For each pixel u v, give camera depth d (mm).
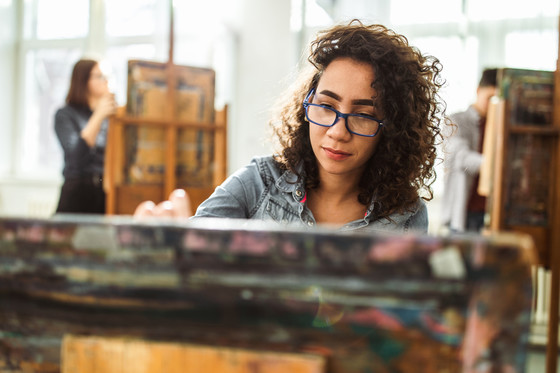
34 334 421
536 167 2309
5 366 429
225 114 2883
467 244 344
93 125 2654
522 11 3873
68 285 406
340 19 1095
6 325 425
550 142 2299
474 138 2877
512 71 2318
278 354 376
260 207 1034
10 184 4992
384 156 1008
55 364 419
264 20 4461
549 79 2318
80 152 2740
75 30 5109
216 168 2879
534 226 2309
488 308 344
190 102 2822
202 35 4629
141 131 2709
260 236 368
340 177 1010
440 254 346
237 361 380
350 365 370
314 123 946
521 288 340
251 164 1078
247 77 4516
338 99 923
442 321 353
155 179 2742
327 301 367
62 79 5180
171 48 2783
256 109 4496
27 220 407
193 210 2836
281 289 372
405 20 4246
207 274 380
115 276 395
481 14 3959
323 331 371
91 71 2846
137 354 395
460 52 4027
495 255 340
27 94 5258
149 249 385
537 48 3852
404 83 956
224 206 1018
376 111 937
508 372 349
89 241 396
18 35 5238
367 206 1036
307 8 4621
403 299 356
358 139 931
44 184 4895
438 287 350
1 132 5188
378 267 354
